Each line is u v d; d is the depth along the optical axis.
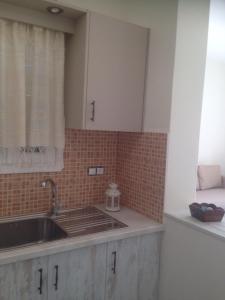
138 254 1.93
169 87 1.92
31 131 1.86
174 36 1.87
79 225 1.93
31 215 2.05
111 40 1.88
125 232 1.83
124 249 1.86
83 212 2.20
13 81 1.78
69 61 1.98
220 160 4.99
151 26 2.05
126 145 2.34
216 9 2.16
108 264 1.80
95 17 1.80
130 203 2.31
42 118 1.90
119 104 1.97
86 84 1.81
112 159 2.44
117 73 1.94
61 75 1.93
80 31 1.84
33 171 2.04
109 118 1.93
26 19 1.75
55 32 1.90
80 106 1.84
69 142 2.19
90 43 1.80
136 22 2.20
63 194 2.21
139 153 2.21
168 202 2.00
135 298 1.96
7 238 1.93
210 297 1.69
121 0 2.27
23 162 1.99
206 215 1.80
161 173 2.00
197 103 2.05
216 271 1.65
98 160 2.36
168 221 1.96
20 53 1.76
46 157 2.08
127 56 1.97
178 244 1.90
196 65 2.01
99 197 2.40
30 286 1.54
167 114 1.93
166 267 2.00
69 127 1.99
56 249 1.57
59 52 1.91
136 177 2.24
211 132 4.88
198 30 1.99
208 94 4.75
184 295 1.86
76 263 1.68
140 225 1.96
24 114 1.79
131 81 2.01
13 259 1.45
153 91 2.04
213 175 4.47
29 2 1.67
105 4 2.19
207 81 4.70
